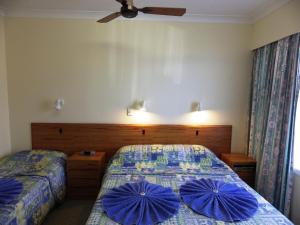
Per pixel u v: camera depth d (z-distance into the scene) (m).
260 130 2.82
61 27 3.03
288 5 2.29
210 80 3.14
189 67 3.12
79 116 3.17
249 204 1.75
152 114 3.18
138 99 3.15
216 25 3.07
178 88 3.14
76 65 3.09
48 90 3.12
